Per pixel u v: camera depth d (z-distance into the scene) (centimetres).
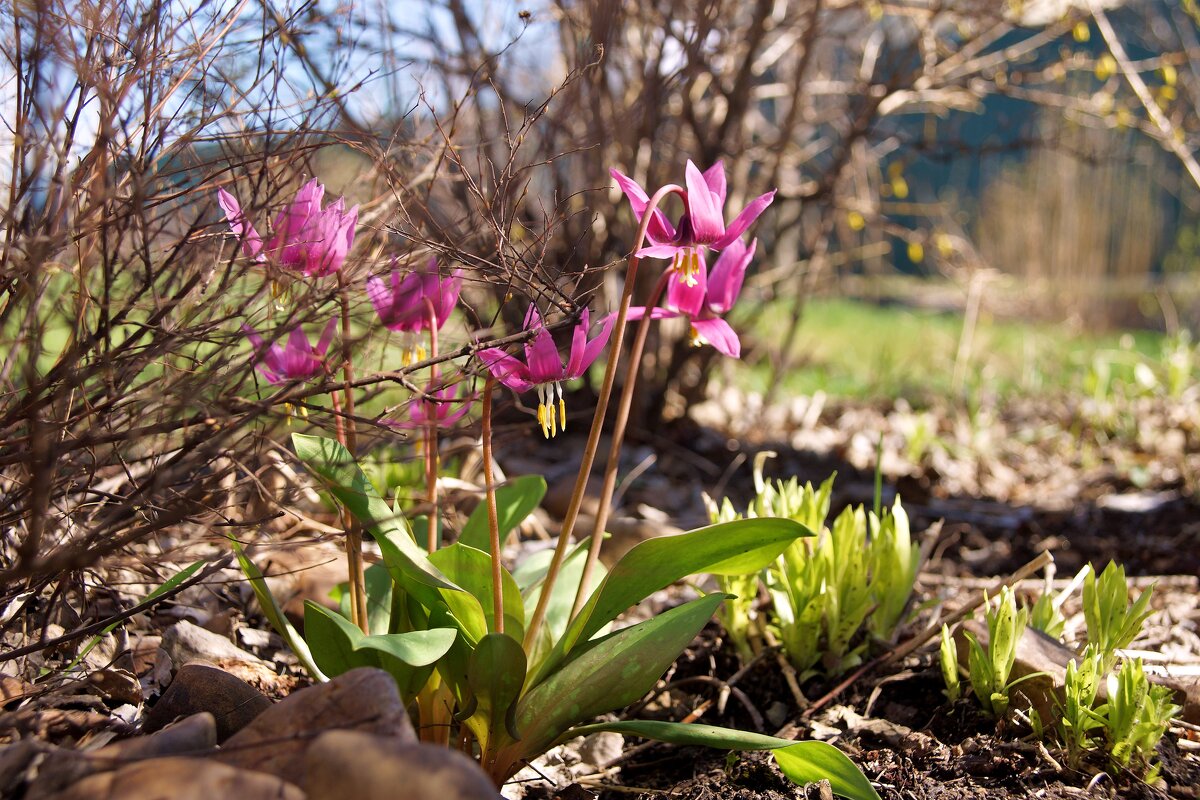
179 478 49
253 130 54
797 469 116
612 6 89
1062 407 148
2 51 50
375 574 59
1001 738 56
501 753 53
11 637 55
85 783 39
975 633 61
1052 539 92
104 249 48
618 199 109
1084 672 54
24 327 48
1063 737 55
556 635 58
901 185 125
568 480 100
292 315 48
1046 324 250
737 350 53
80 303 48
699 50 98
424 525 61
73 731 48
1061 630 64
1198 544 88
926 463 118
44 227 49
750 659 67
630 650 51
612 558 83
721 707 64
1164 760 54
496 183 55
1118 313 249
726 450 121
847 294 266
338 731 41
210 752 43
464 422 63
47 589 57
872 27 135
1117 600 59
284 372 51
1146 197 248
